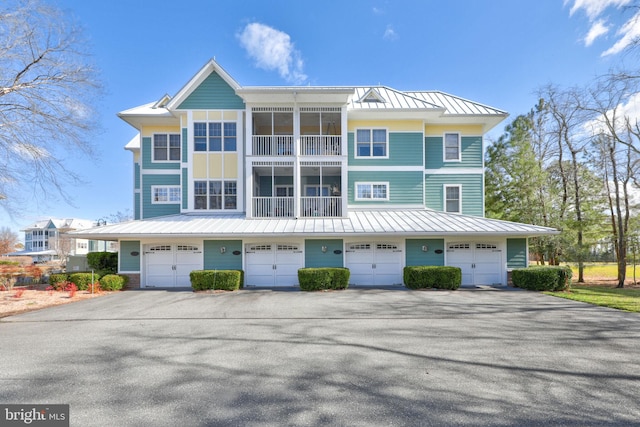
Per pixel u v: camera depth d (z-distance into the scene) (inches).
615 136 701.3
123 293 552.7
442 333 296.2
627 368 212.5
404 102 740.0
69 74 567.5
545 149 911.0
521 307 413.1
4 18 503.2
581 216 802.2
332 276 573.0
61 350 251.9
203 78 721.6
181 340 277.6
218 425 147.8
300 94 658.8
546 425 147.7
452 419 152.2
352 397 173.6
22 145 538.9
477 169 745.0
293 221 662.5
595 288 675.4
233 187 721.0
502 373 204.8
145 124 773.3
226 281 571.8
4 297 510.9
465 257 645.3
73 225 2389.3
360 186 728.3
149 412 159.3
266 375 202.8
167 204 765.3
